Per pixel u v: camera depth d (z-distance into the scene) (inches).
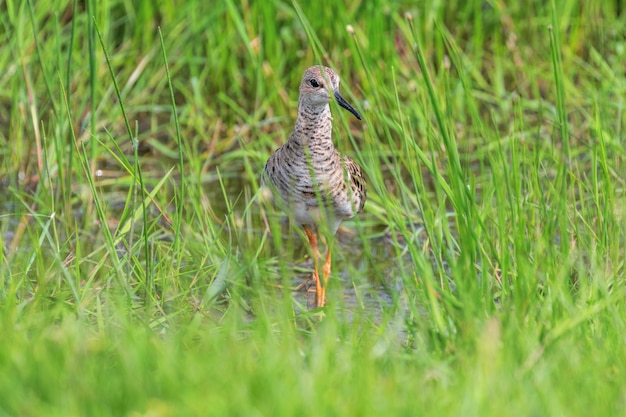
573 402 299.4
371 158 431.5
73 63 643.5
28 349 320.5
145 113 690.8
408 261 532.4
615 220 418.6
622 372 323.9
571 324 348.2
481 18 724.7
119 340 343.6
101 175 606.9
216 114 676.7
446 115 518.3
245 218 573.9
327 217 491.8
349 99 653.3
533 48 713.0
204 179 607.8
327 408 287.0
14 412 287.4
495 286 418.3
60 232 531.8
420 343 355.6
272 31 661.3
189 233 470.0
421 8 708.0
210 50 669.3
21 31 592.7
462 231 384.8
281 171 485.4
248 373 310.8
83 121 624.1
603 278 387.5
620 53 632.4
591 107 653.9
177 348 336.8
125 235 494.9
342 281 510.3
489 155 449.7
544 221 413.7
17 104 600.7
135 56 671.8
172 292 439.5
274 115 660.7
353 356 339.0
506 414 286.2
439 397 301.1
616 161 529.7
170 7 678.5
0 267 420.5
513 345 335.3
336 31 658.8
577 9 722.2
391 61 642.8
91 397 291.3
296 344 350.9
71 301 425.4
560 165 440.5
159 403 285.0
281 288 492.4
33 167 601.9
